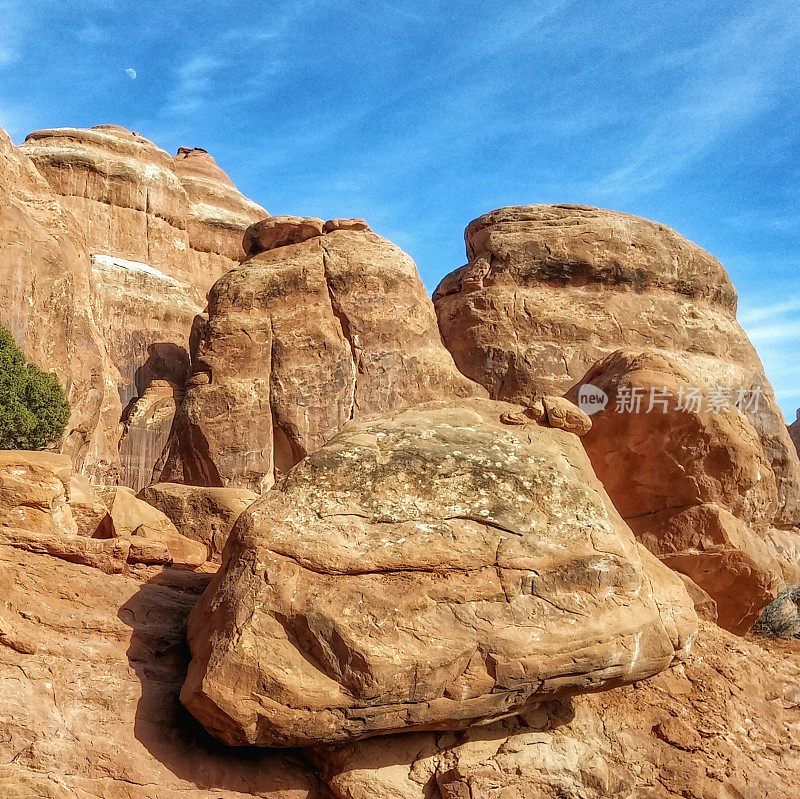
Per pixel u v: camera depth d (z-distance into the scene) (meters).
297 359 21.92
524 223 25.16
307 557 9.87
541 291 24.36
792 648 16.77
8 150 21.09
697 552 15.48
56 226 20.78
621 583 10.43
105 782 9.13
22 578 10.78
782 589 19.03
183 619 11.34
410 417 11.77
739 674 12.98
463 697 9.58
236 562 10.16
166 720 9.88
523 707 10.28
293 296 22.62
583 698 11.66
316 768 10.04
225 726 9.34
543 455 11.33
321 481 10.60
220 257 35.84
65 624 10.41
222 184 38.31
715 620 15.45
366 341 22.30
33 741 9.11
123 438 24.55
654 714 11.81
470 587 9.89
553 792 10.05
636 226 25.14
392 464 10.73
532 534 10.33
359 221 24.31
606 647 10.03
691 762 11.16
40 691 9.52
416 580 9.86
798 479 23.55
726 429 15.92
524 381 23.12
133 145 32.97
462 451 11.03
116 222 31.08
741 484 16.02
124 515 13.45
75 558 11.51
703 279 25.42
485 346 23.73
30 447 15.59
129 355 28.45
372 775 9.75
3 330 16.53
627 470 16.25
